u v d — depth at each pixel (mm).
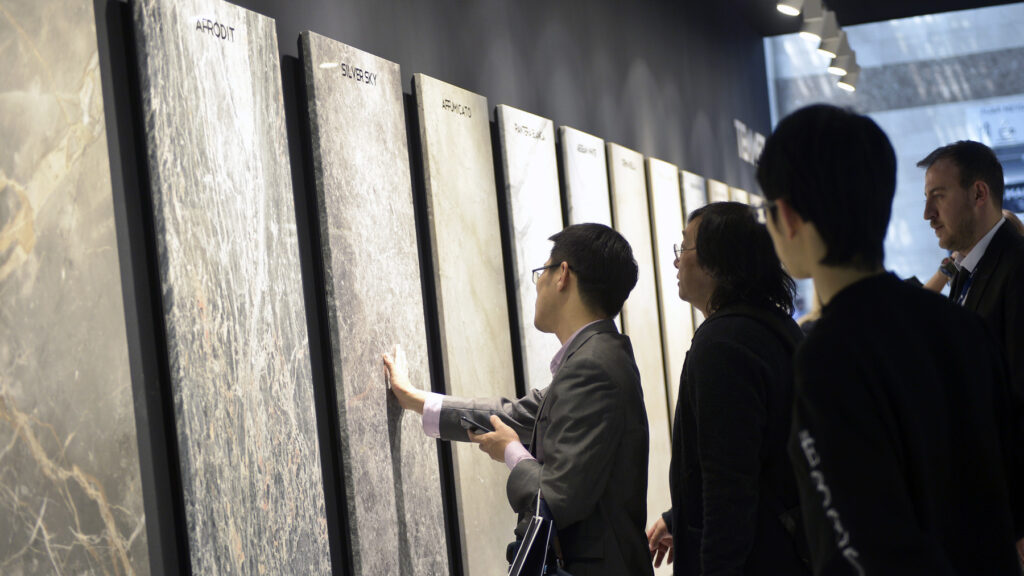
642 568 2279
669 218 5727
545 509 2172
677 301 5723
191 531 2109
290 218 2594
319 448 2670
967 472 1292
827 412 1179
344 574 2736
